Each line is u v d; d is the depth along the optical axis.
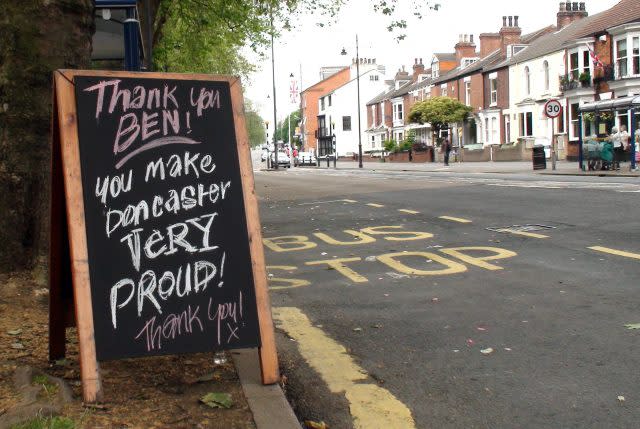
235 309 3.68
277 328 5.35
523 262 7.55
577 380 3.98
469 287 6.50
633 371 4.08
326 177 32.81
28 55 5.04
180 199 3.68
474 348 4.66
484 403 3.73
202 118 3.82
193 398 3.56
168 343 3.53
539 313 5.44
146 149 3.67
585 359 4.32
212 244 3.70
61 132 3.54
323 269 7.80
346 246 9.36
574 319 5.22
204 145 3.79
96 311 3.43
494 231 9.89
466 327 5.17
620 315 5.26
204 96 3.85
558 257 7.71
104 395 3.56
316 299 6.33
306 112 100.31
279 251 9.24
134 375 3.90
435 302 5.99
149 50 13.48
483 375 4.14
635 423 3.39
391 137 73.75
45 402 3.31
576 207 11.98
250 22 21.34
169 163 3.70
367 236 10.16
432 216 12.07
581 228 9.63
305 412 3.70
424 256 8.27
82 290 3.42
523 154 41.31
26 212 5.11
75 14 5.23
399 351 4.68
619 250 7.88
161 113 3.74
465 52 58.75
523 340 4.78
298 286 6.93
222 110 3.87
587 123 36.44
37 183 5.12
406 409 3.69
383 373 4.27
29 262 5.12
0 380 3.58
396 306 5.93
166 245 3.62
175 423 3.23
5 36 5.06
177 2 19.91
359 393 3.94
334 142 54.53
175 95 3.79
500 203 13.44
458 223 10.95
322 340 5.00
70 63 5.21
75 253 3.43
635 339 4.66
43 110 5.11
